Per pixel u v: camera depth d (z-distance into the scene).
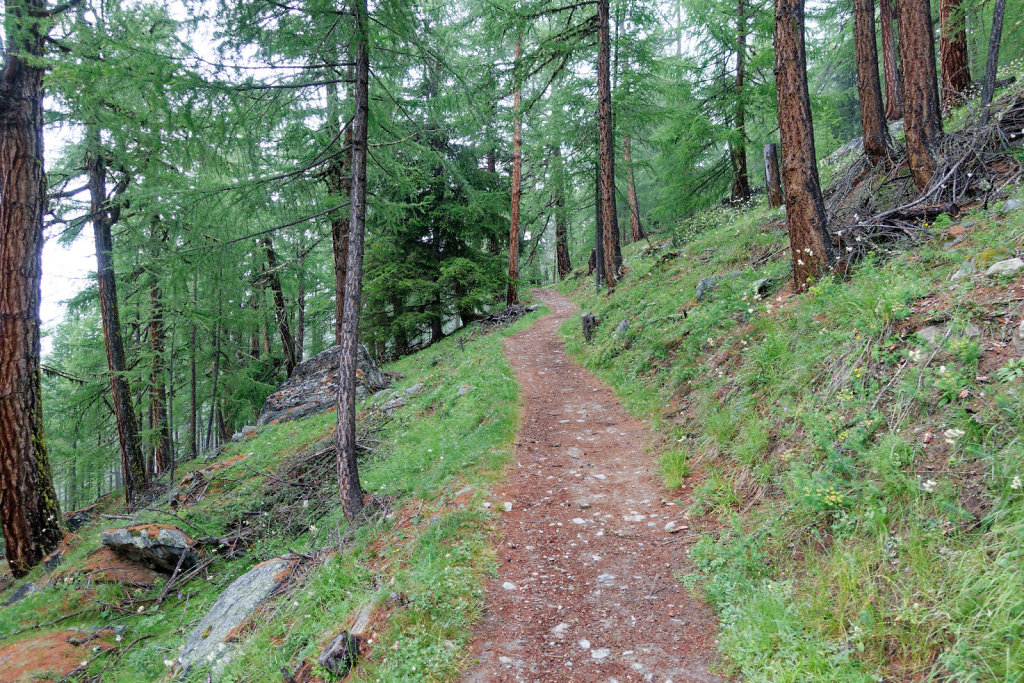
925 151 7.82
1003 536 3.04
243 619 5.35
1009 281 4.40
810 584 3.56
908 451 3.88
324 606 4.83
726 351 7.67
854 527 3.74
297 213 7.93
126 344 16.45
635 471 6.69
